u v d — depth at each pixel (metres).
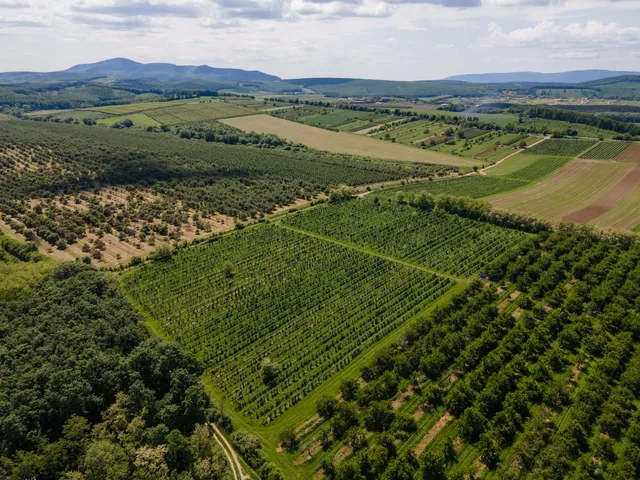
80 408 70.62
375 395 79.81
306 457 70.12
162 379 82.44
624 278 120.44
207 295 122.12
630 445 66.75
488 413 76.31
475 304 106.81
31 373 72.25
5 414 65.19
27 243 140.00
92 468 60.50
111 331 87.81
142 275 132.38
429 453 65.06
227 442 74.00
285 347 99.31
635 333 96.88
